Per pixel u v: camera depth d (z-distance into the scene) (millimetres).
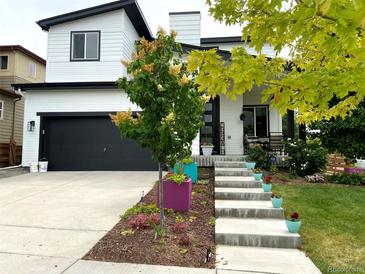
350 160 8656
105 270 3234
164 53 4266
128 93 4156
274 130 12586
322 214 5355
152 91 4062
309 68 3145
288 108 2654
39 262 3383
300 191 6945
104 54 12383
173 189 5426
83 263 3385
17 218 4973
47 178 9359
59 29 12625
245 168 8547
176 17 12445
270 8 2207
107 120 11406
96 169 11219
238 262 3572
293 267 3439
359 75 2174
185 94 4191
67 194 6848
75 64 12422
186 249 3844
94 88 11438
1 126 14953
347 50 2086
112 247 3811
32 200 6270
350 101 3357
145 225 4477
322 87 2359
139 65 4066
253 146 10367
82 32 12539
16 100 15820
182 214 5246
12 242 3945
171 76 4148
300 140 9070
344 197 6445
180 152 4387
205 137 11734
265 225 4668
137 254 3637
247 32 2572
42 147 11414
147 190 7234
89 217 5023
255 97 12688
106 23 12523
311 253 3875
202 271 3293
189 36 12281
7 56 16703
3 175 10008
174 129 4254
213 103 11734
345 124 7992
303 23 1946
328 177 8391
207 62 2643
